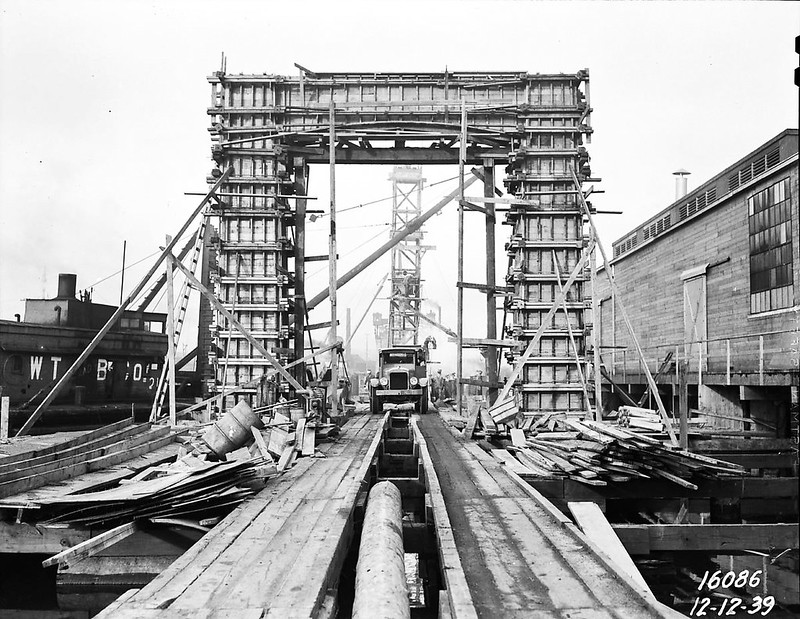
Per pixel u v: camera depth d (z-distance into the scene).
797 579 10.80
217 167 21.62
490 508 9.88
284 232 22.11
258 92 21.56
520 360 19.03
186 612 5.55
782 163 20.36
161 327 36.94
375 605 5.64
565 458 13.57
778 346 21.00
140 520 9.83
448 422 22.89
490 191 21.77
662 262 31.22
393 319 48.47
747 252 23.19
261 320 21.20
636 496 12.77
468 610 5.65
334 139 20.56
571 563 7.29
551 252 20.98
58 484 11.34
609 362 38.22
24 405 23.94
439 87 21.47
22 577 11.48
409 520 12.91
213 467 10.63
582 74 21.05
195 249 22.52
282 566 6.83
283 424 16.59
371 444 16.25
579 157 20.94
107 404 29.19
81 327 30.41
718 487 12.97
